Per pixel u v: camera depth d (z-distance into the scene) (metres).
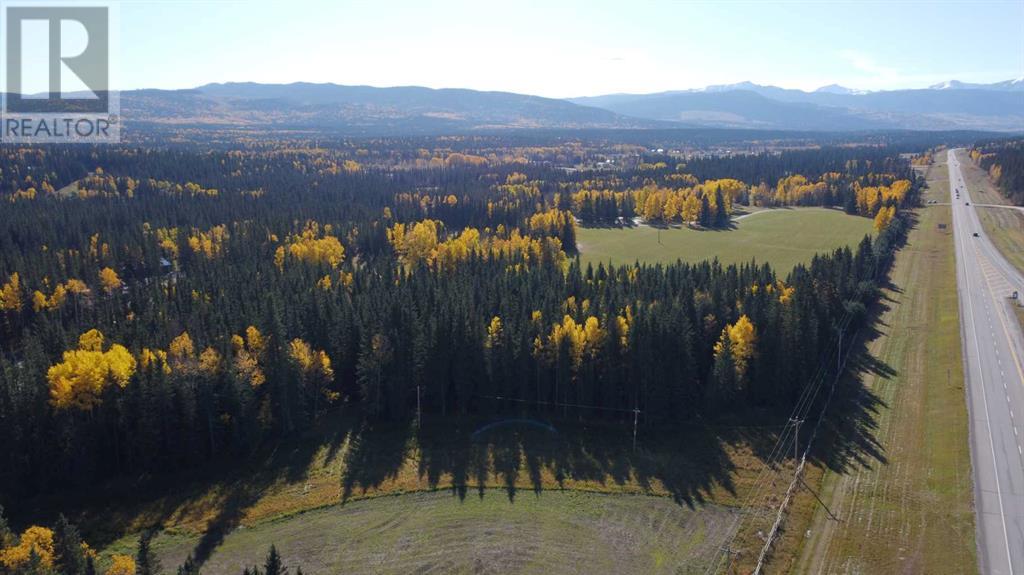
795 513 71.94
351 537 69.69
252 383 89.31
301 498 76.75
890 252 175.12
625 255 189.00
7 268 143.00
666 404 93.69
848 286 126.12
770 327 97.25
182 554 67.44
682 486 78.75
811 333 99.94
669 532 70.19
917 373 105.50
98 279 144.25
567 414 96.69
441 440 89.81
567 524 71.69
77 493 78.12
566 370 95.56
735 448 86.75
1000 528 66.06
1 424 75.69
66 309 133.62
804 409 94.88
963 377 100.94
